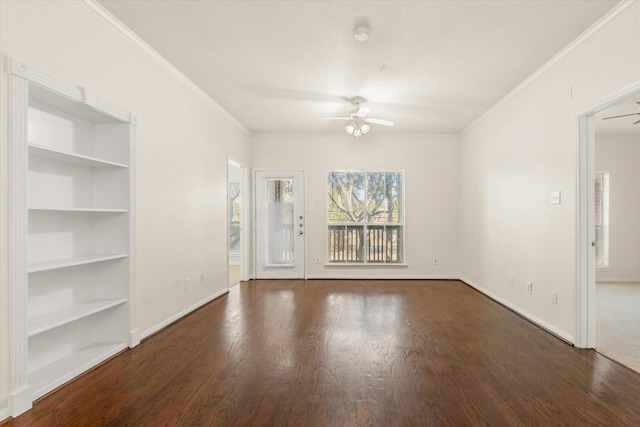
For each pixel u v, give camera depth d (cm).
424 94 421
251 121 545
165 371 246
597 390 219
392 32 282
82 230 274
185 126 385
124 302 285
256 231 625
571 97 302
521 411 195
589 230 293
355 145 621
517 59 328
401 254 623
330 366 254
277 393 215
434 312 402
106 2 244
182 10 254
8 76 189
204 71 360
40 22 208
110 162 263
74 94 230
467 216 576
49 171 244
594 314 292
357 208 628
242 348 289
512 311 407
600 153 610
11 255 190
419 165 618
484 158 500
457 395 213
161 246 339
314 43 301
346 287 550
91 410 196
